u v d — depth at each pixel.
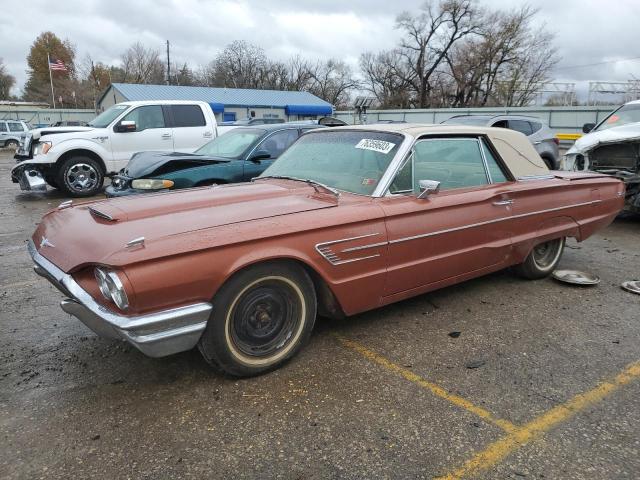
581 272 5.10
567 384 3.03
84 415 2.67
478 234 3.92
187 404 2.78
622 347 3.53
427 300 4.37
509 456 2.38
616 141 7.54
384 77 61.94
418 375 3.11
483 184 4.17
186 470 2.27
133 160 7.00
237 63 67.81
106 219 2.97
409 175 3.65
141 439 2.48
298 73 68.94
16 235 6.92
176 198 3.35
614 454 2.40
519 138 4.58
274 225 2.91
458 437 2.52
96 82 71.81
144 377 3.06
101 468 2.28
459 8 51.50
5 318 3.98
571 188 4.70
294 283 3.06
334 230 3.12
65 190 10.17
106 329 2.71
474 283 4.83
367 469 2.29
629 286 4.72
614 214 5.24
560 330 3.79
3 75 87.38
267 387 2.96
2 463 2.31
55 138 9.88
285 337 3.14
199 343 2.86
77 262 2.65
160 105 10.73
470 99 54.47
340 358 3.31
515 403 2.82
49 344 3.51
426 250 3.60
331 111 44.69
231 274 2.72
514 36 51.25
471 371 3.17
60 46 82.31
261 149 7.11
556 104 52.47
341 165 3.89
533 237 4.39
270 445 2.45
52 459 2.34
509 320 3.97
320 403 2.79
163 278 2.51
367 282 3.33
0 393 2.88
